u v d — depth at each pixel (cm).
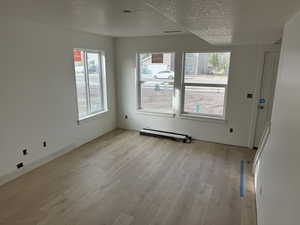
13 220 232
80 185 299
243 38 292
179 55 450
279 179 156
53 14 261
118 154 403
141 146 441
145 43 476
